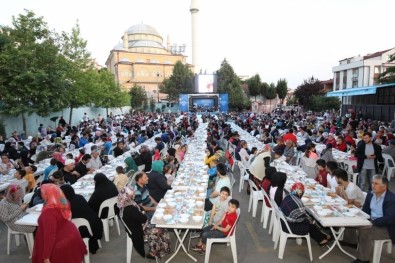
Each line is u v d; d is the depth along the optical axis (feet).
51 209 11.76
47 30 59.00
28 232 17.81
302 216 17.17
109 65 275.18
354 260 17.11
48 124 80.12
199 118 126.41
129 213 16.57
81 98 81.10
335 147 40.34
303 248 19.02
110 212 20.12
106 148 42.83
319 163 24.68
